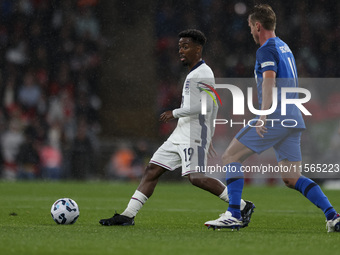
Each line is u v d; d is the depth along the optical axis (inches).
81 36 2682.1
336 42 2701.8
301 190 773.3
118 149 2182.6
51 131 2281.0
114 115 2618.1
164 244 613.3
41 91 2511.1
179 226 869.8
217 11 2719.0
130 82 2659.9
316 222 984.3
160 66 2684.5
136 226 839.7
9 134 2192.4
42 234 693.3
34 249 568.4
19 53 2608.3
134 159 2178.9
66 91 2546.8
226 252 562.3
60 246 589.9
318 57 2694.4
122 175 2162.9
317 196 761.6
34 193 1617.9
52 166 2145.7
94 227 804.6
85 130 2241.6
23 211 1127.0
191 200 1497.3
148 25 2714.1
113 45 2691.9
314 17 2719.0
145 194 837.8
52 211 853.2
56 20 2684.5
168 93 2647.6
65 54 2645.2
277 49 762.8
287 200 1521.9
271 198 1578.5
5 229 759.1
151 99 2642.7
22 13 2674.7
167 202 1430.9
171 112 812.0
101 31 2696.9
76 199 1465.3
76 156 2176.4
